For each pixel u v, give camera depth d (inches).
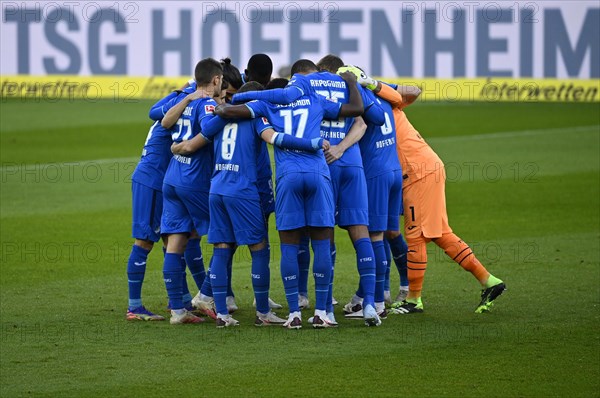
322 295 974.4
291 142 945.5
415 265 1050.1
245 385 784.9
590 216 1673.2
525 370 824.3
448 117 3075.8
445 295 1141.1
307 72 1041.5
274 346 905.5
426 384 787.4
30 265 1306.6
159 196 1034.7
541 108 3233.3
